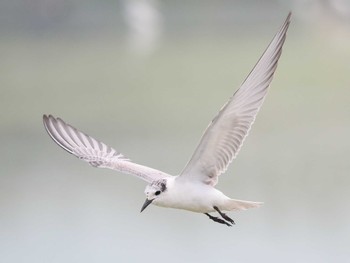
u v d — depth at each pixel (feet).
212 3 143.84
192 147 87.10
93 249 66.59
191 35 138.10
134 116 100.22
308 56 115.85
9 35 144.87
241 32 136.46
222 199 35.88
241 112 35.17
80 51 134.41
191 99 105.40
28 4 146.82
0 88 115.96
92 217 72.43
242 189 76.28
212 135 35.42
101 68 122.72
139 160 83.05
